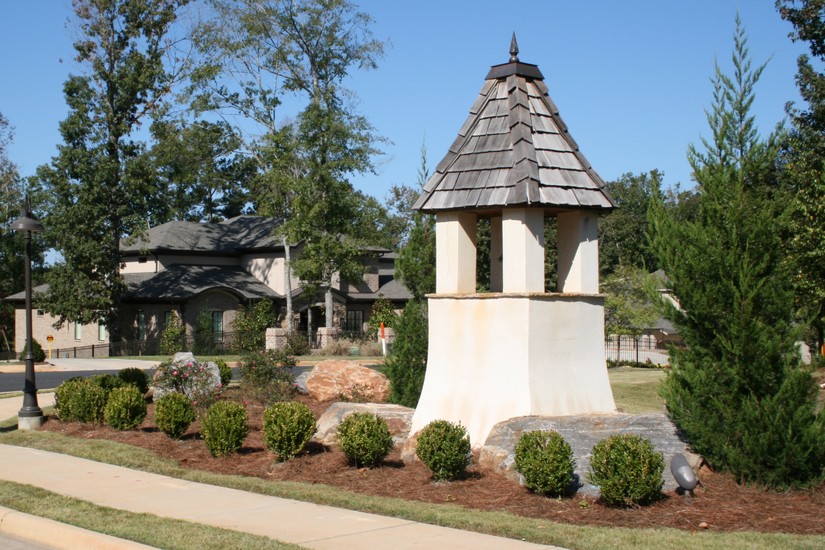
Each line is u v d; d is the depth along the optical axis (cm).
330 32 4212
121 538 800
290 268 4597
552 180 1130
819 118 3148
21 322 5194
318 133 4175
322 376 1911
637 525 819
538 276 1109
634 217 6234
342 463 1140
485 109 1218
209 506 939
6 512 916
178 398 1427
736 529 798
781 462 914
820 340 2362
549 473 910
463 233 1186
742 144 997
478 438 1092
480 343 1122
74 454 1309
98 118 4322
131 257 5025
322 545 763
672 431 1022
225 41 4162
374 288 5456
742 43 1002
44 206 4362
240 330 4025
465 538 778
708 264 965
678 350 1004
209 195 7156
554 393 1094
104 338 4750
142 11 4366
